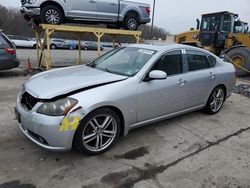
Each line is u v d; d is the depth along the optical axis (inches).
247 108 230.2
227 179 116.5
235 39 449.7
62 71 157.8
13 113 185.2
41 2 339.6
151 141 150.3
